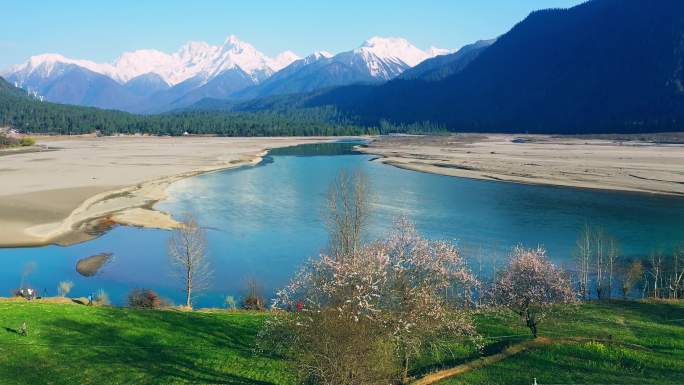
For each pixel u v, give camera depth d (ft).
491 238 238.27
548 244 229.25
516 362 102.78
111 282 186.39
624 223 268.41
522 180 412.98
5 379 93.45
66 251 220.02
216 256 215.51
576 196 343.05
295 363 86.02
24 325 110.93
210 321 128.88
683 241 234.38
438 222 268.41
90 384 94.84
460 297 116.47
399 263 90.94
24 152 622.54
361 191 258.78
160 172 443.73
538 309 115.75
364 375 79.82
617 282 183.42
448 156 625.82
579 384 93.45
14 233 239.30
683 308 137.80
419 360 103.71
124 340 113.09
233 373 100.94
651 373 97.96
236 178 429.79
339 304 80.28
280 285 183.62
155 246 227.61
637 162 524.52
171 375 99.40
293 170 490.90
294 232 252.62
